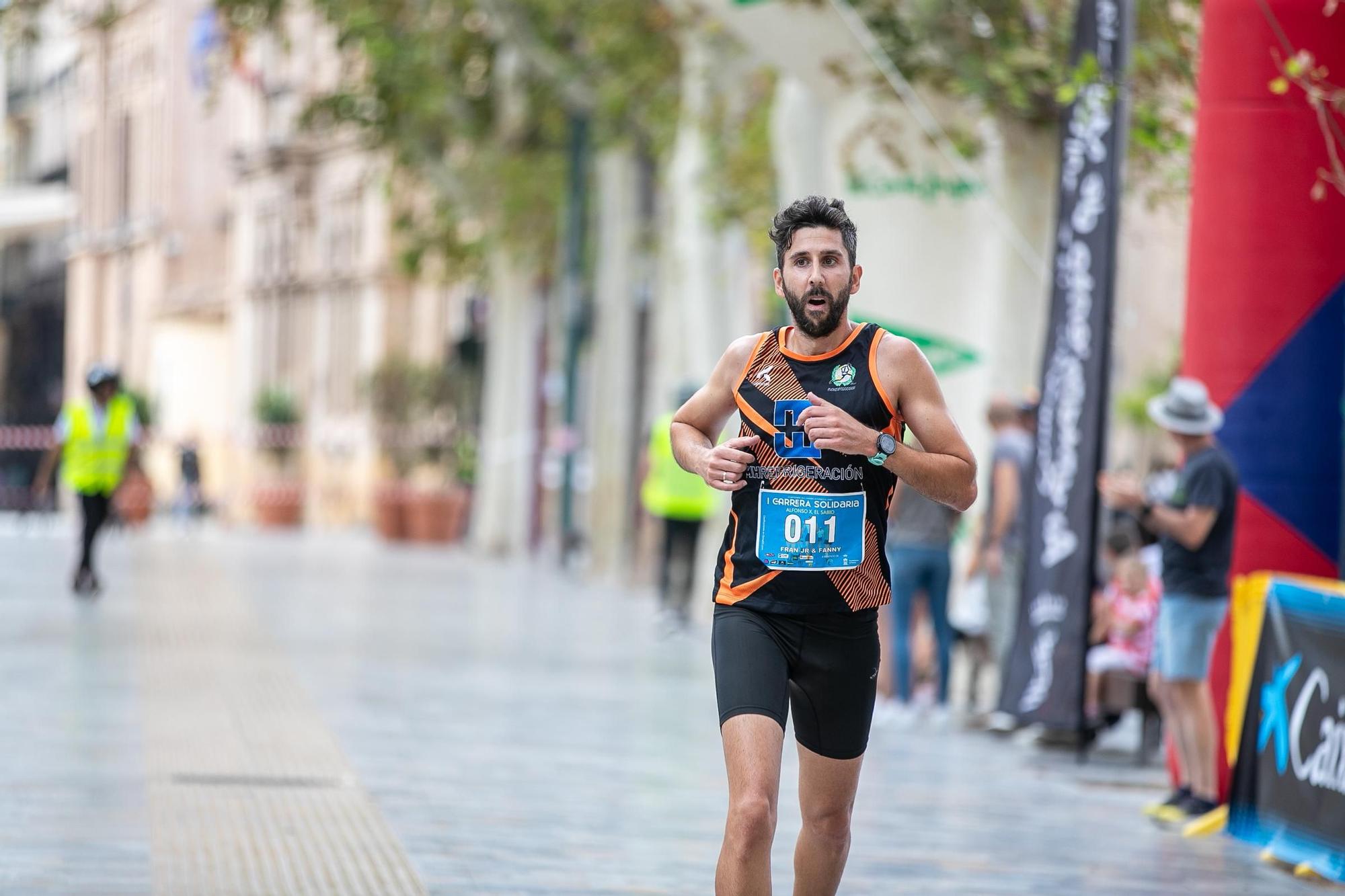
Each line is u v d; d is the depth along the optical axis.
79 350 170.00
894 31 36.44
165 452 131.00
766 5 35.94
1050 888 20.27
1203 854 22.80
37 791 23.06
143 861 19.34
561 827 22.30
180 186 157.62
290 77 137.38
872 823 23.80
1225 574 24.78
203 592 56.81
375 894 18.34
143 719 29.48
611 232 71.50
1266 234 25.44
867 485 14.45
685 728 31.73
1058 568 30.47
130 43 161.62
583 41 73.75
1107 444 30.00
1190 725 24.81
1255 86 25.44
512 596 62.22
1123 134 29.02
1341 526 25.70
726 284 58.25
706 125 57.38
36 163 181.00
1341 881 20.94
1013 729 33.44
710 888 19.30
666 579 50.88
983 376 37.44
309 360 139.25
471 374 103.50
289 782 24.48
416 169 84.88
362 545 98.38
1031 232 37.03
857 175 37.28
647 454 67.88
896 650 34.09
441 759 27.12
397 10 75.44
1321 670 22.05
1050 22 35.78
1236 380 25.58
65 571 63.94
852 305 37.66
